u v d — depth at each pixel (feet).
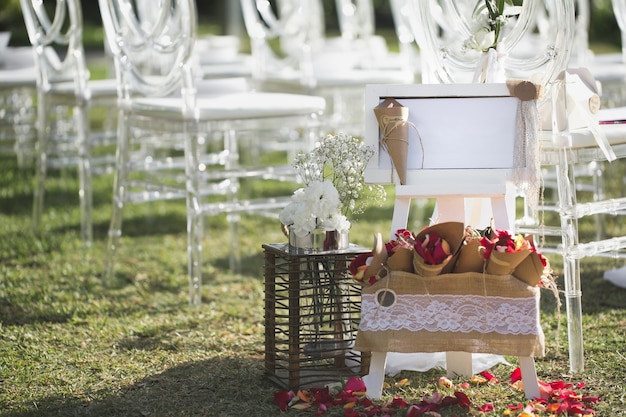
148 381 10.49
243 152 26.81
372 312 9.46
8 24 41.42
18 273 15.30
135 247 17.28
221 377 10.57
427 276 9.36
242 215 20.16
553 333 11.91
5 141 29.14
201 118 13.21
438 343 9.37
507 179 9.80
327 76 19.03
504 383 10.21
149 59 16.78
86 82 16.69
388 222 19.01
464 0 12.45
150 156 19.39
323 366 10.63
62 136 20.24
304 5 18.71
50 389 10.27
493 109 9.96
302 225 9.93
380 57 22.85
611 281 14.17
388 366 10.62
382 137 9.87
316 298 10.15
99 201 21.47
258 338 12.04
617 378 10.27
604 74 18.10
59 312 13.19
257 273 15.43
